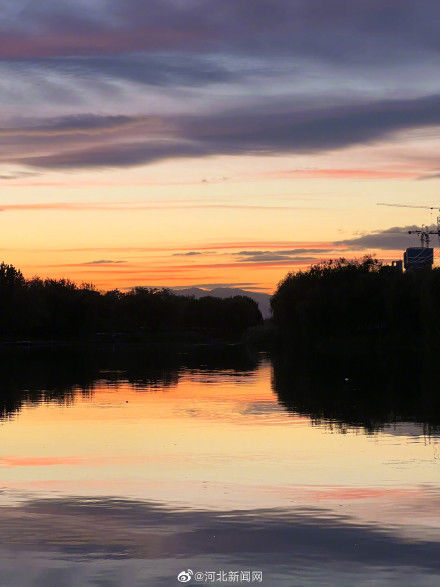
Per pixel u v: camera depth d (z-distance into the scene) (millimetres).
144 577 19328
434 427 47125
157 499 27859
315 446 40312
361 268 191875
